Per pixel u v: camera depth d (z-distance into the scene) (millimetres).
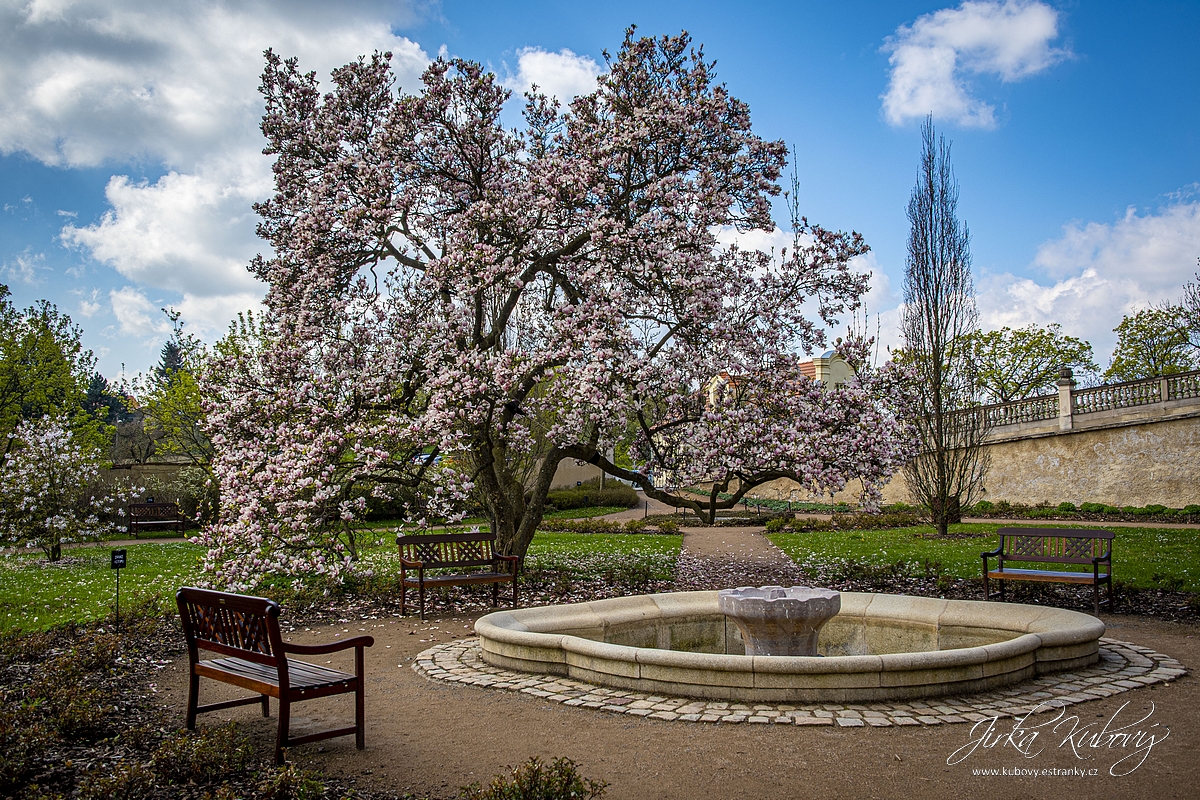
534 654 6480
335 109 12906
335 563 10523
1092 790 3832
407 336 12219
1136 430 24094
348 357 11820
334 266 11703
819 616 6207
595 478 41438
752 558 16328
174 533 26422
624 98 12039
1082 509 24484
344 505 10516
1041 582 10586
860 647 7695
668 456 12586
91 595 11727
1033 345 42188
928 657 5371
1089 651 6305
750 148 12625
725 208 11711
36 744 4367
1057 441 26250
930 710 5113
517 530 12922
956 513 22359
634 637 7934
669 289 10984
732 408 11688
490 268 10891
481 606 10281
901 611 7902
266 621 4363
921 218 21641
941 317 21156
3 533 17734
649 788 3906
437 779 4098
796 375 11914
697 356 11398
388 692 6023
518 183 12461
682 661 5543
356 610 9977
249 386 11516
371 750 4598
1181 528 18828
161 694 6016
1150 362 38188
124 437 37469
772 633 6262
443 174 12547
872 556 15727
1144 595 10148
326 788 3953
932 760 4242
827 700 5305
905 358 22078
